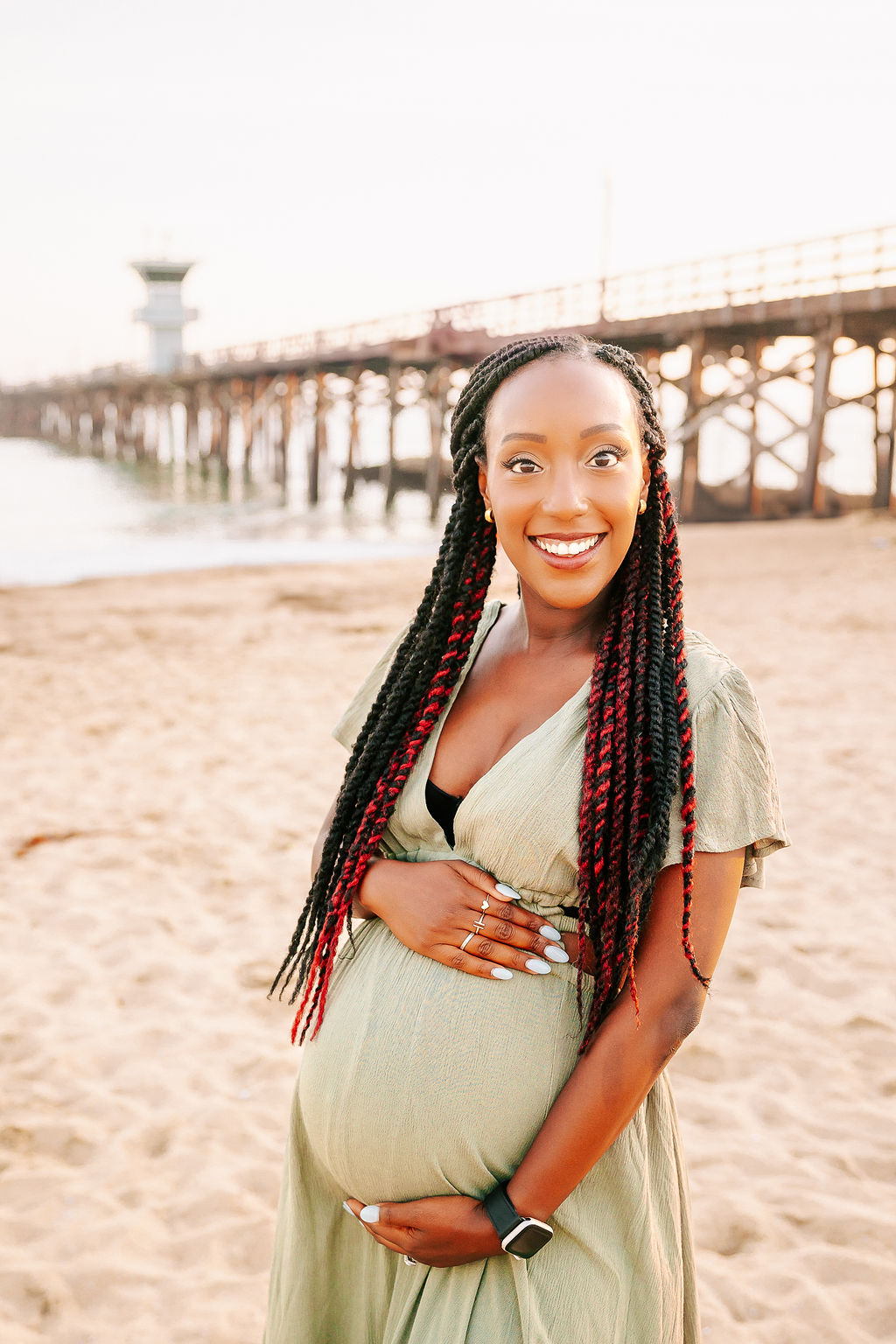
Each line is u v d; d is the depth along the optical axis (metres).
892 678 7.42
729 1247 2.43
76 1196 2.66
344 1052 1.19
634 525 1.10
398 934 1.18
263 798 5.53
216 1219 2.58
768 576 12.60
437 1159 1.13
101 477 41.75
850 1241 2.43
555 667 1.17
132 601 11.93
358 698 1.41
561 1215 1.10
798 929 3.92
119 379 50.94
